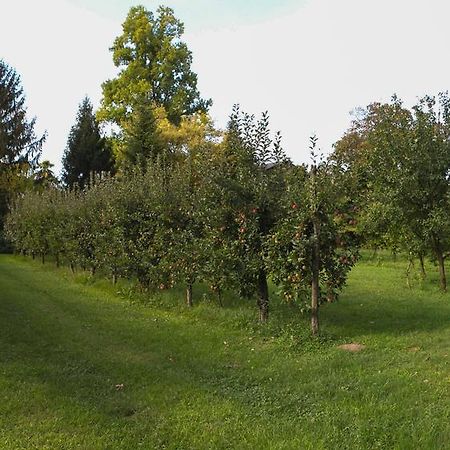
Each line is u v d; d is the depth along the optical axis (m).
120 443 4.49
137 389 5.92
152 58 37.59
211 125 32.44
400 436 4.47
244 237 8.94
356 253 8.41
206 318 9.88
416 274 15.45
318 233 8.12
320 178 8.09
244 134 9.41
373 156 13.19
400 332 8.47
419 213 12.95
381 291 12.98
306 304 8.28
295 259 8.09
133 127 30.73
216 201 9.34
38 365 6.64
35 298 11.92
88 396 5.62
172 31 38.00
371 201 13.07
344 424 4.83
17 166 37.72
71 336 8.34
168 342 8.17
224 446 4.48
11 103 39.75
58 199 20.75
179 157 29.92
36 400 5.37
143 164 28.38
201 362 7.12
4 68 39.78
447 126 13.04
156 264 11.91
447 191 12.53
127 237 12.70
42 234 20.39
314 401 5.51
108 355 7.35
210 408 5.32
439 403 5.25
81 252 15.62
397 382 5.93
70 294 12.73
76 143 39.25
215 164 9.54
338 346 7.80
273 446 4.40
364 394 5.59
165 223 11.59
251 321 9.25
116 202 13.08
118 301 11.84
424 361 6.80
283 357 7.34
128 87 35.75
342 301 11.48
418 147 12.61
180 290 12.41
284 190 8.95
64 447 4.38
